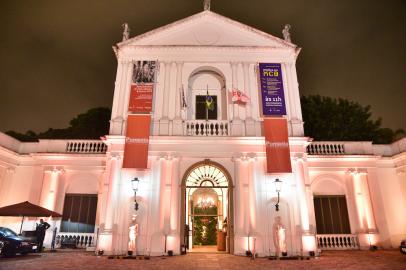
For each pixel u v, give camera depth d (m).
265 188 16.25
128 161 16.09
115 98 17.81
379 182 19.72
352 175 19.41
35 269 10.53
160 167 16.34
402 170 19.55
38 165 19.86
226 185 16.88
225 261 13.12
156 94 17.84
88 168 19.64
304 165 16.67
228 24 19.23
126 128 16.80
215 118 18.77
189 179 17.06
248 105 17.64
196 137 16.67
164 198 15.86
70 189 19.62
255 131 17.14
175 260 13.35
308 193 16.27
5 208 15.61
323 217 19.05
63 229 18.95
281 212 16.00
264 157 16.69
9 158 19.62
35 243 14.94
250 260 13.47
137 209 15.84
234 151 16.75
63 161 19.78
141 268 11.11
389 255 14.95
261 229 15.56
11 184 19.73
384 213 18.80
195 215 20.70
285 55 18.80
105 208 15.78
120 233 15.49
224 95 18.94
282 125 16.86
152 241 15.23
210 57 18.64
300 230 15.50
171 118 17.42
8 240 13.85
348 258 13.98
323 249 17.91
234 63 18.52
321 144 20.12
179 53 18.66
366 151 19.94
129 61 18.52
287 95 18.08
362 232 18.31
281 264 12.32
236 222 15.74
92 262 12.51
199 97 19.14
